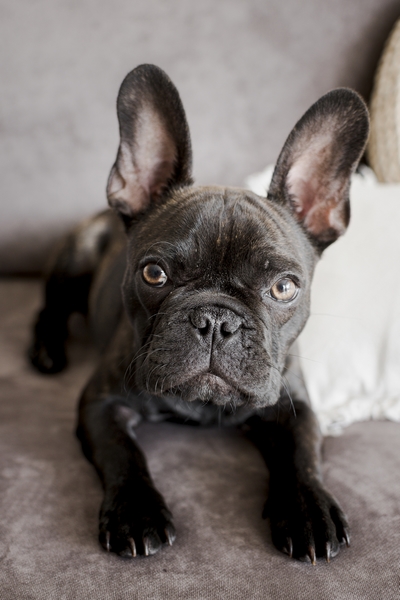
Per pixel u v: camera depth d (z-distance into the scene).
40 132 0.81
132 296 0.54
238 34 0.78
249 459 0.55
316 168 0.56
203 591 0.42
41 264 0.87
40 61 0.79
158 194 0.58
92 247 0.78
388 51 0.76
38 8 0.77
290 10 0.77
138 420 0.59
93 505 0.50
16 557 0.45
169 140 0.56
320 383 0.61
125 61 0.79
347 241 0.65
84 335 0.80
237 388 0.48
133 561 0.45
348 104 0.53
